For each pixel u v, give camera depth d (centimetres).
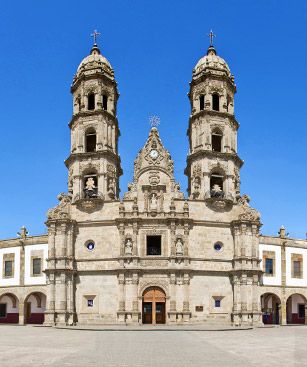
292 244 7344
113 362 2419
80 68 7375
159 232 6525
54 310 6328
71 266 6488
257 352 2919
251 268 6456
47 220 6594
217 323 6359
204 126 6981
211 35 7631
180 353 2841
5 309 7581
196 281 6438
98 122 6975
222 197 6750
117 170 7238
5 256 7419
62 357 2623
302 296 7281
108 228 6594
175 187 6700
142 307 6378
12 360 2494
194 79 7312
